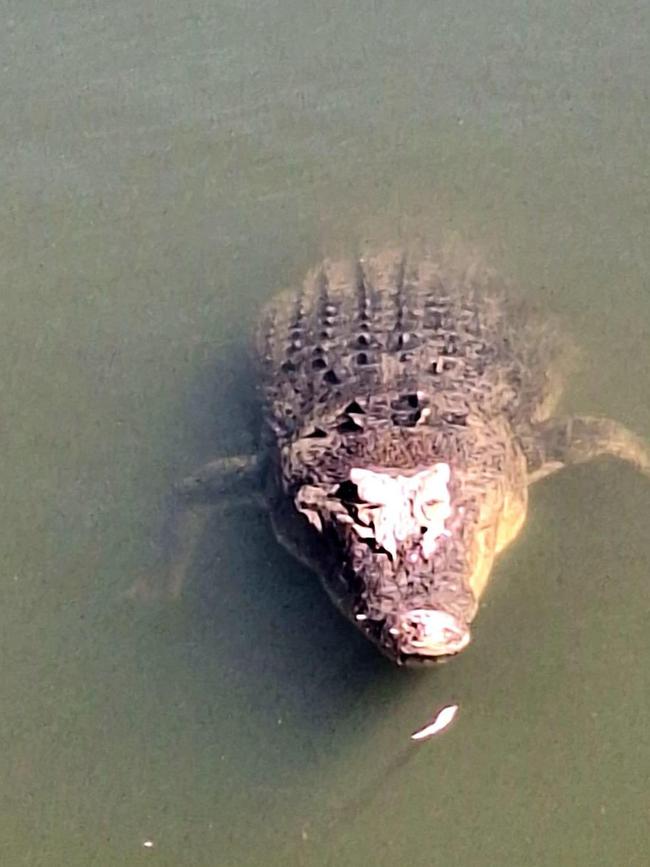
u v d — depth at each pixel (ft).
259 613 26.84
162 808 24.82
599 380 29.58
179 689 26.20
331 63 37.50
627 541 26.81
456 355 28.66
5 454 29.66
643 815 23.93
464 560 23.89
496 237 32.91
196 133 36.24
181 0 38.70
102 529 28.43
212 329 31.65
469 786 24.50
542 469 27.89
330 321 29.68
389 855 23.89
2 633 27.12
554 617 25.90
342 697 25.62
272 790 24.86
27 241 33.73
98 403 30.40
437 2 38.68
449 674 25.49
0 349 31.48
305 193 34.68
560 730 24.86
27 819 24.84
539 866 23.48
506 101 36.35
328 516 24.89
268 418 28.63
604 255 32.30
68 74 37.52
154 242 33.68
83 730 25.90
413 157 35.37
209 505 28.07
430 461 25.36
